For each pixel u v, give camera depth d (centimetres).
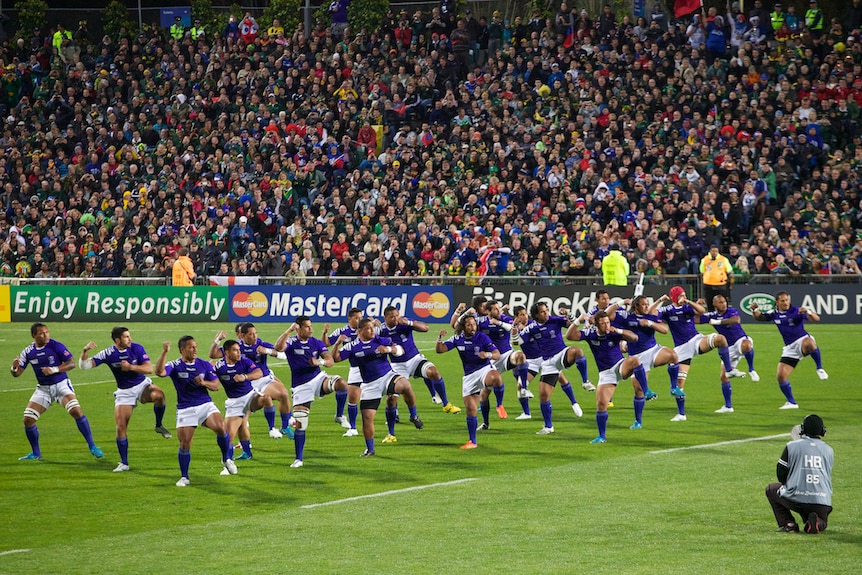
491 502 4919
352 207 13938
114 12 18275
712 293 11981
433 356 10869
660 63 14762
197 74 16638
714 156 13400
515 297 12662
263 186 14575
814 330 11706
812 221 12550
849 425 6725
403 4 17950
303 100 15750
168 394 8875
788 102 13812
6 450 6531
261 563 3969
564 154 14062
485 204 13588
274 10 17862
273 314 13612
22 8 18288
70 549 4241
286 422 6788
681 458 5856
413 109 15350
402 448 6438
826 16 15888
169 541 4334
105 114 16512
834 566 3744
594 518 4556
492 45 15925
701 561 3853
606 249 12569
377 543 4231
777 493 4231
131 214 14812
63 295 14388
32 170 15812
